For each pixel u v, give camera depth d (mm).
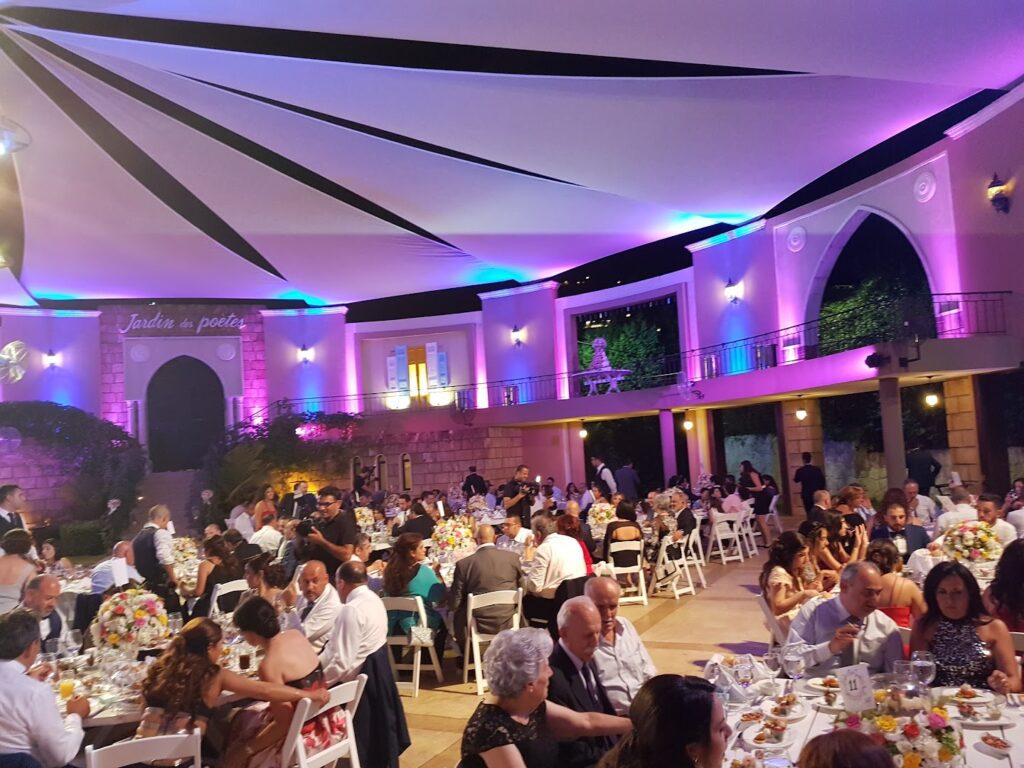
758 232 17344
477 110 13883
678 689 2174
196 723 3721
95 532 19750
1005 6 9414
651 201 17094
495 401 23266
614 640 3850
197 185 17344
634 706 2211
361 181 17125
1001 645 3699
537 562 6988
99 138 15812
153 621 4805
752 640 7480
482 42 11320
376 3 10570
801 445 16719
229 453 20906
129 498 20484
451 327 24125
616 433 21797
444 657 7828
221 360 23953
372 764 4754
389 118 14328
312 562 5516
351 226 19438
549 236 19625
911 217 13594
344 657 4727
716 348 18391
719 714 2168
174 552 8617
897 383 11875
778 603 5270
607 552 9391
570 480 22234
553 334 22516
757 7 9688
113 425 21016
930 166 13109
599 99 13156
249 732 4047
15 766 3314
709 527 12789
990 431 12094
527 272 22469
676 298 20078
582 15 10320
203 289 23609
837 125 13453
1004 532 7129
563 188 16984
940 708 2766
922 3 9398
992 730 2988
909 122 13328
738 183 15977
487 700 2828
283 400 23781
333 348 24406
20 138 9297
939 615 3770
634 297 20891
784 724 3061
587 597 3547
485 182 16953
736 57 10914
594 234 19500
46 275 21188
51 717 3535
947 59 10703
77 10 11969
